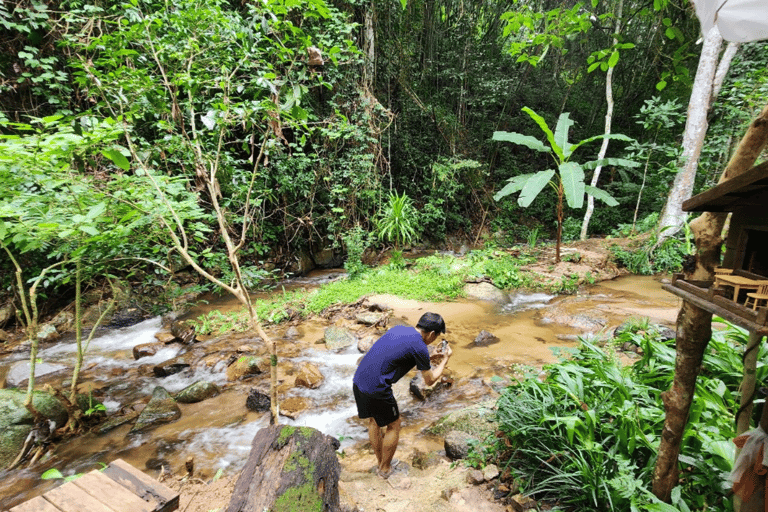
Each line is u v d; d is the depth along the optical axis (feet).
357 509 7.59
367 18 30.73
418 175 39.50
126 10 10.37
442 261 28.12
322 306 21.47
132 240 11.02
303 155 26.81
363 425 11.74
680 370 5.77
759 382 8.36
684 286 5.33
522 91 50.29
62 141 7.95
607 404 8.36
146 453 10.66
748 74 24.32
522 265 28.04
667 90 43.93
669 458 6.09
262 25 8.56
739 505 5.29
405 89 36.35
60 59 19.93
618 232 35.65
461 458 9.31
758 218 4.39
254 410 12.66
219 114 8.63
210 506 7.59
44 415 11.26
